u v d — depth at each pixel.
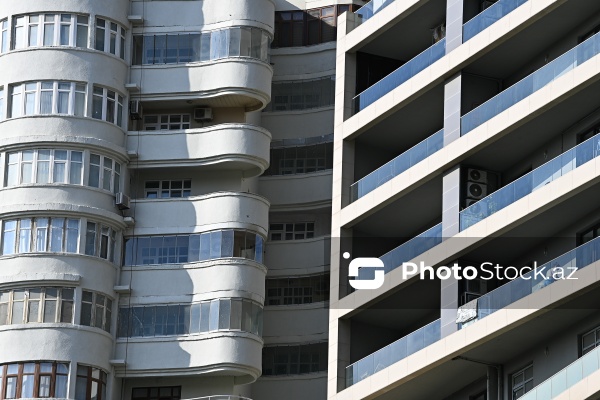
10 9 98.94
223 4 100.88
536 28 81.25
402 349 82.50
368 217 87.25
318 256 101.06
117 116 98.56
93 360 93.88
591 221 78.12
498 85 84.94
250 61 99.69
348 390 84.75
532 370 79.25
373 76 91.62
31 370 92.94
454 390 83.50
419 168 84.38
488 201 80.38
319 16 105.69
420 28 89.31
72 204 95.56
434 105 86.62
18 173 96.31
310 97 104.44
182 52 100.31
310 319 100.06
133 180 98.94
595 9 79.81
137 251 97.12
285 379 99.12
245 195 97.69
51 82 97.50
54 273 94.38
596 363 72.81
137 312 96.06
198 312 95.81
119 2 100.12
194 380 95.75
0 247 95.31
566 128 80.50
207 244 96.94
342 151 89.62
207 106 100.25
